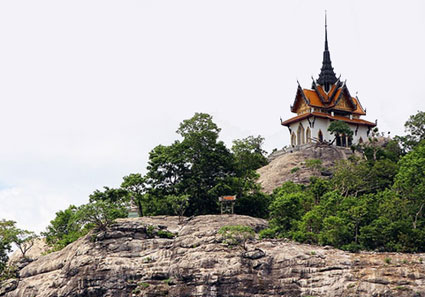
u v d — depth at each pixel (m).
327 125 193.62
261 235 128.00
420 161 136.75
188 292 117.88
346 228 123.31
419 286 108.88
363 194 149.75
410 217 127.50
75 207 158.38
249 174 155.88
